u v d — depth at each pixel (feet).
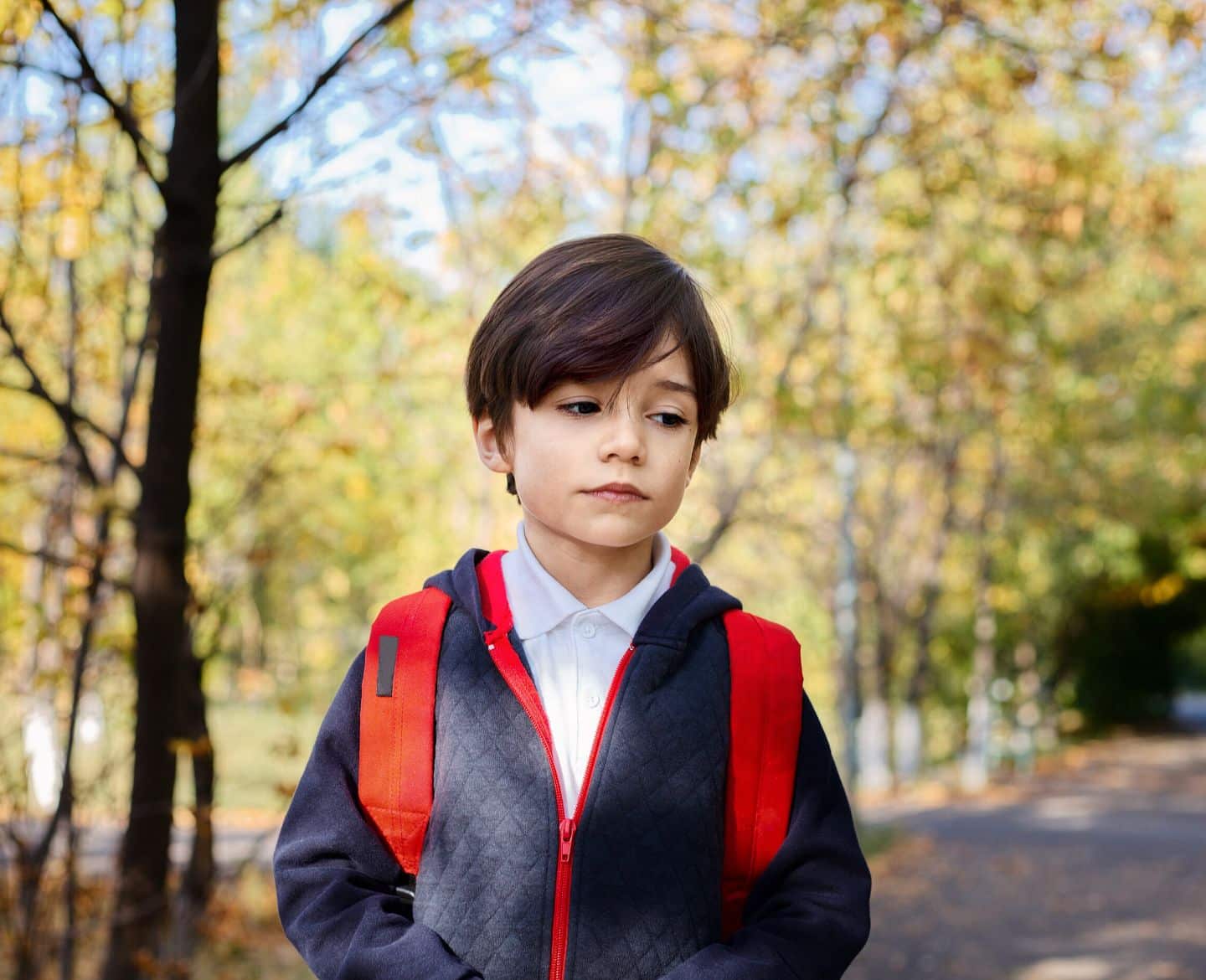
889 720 63.52
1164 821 47.78
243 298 21.90
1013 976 23.71
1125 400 53.31
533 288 4.46
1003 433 43.68
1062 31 18.98
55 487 15.93
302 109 10.82
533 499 4.39
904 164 22.53
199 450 16.67
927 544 61.21
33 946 12.29
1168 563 86.48
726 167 20.43
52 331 14.02
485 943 4.21
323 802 4.58
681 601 4.64
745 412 23.29
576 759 4.43
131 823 11.78
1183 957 25.46
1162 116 27.30
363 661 4.81
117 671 13.67
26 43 10.78
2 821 12.48
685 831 4.35
